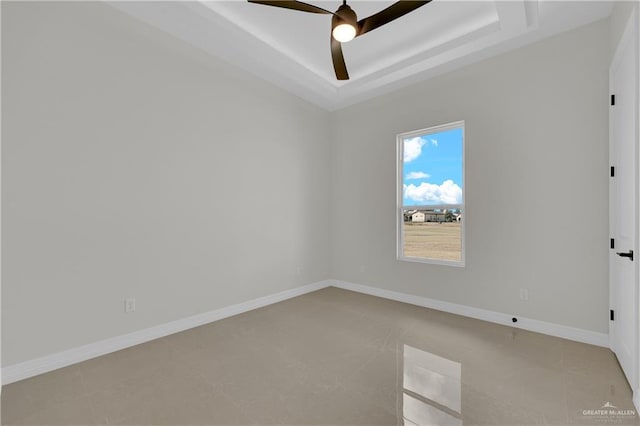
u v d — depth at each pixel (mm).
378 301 3904
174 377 2098
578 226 2619
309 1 2609
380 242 4113
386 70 3504
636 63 1774
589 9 2383
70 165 2303
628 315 2020
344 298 4047
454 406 1764
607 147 2469
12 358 2061
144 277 2711
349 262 4484
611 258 2395
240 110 3475
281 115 3949
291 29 2998
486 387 1955
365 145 4270
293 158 4121
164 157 2838
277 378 2082
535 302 2855
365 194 4277
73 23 2303
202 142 3129
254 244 3641
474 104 3227
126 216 2600
